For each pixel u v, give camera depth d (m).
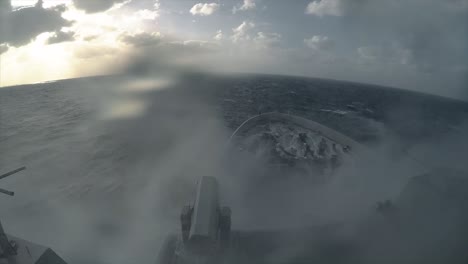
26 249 18.25
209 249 22.39
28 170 51.78
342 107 124.62
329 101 139.50
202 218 23.06
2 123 85.50
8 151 61.50
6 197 42.03
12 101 126.00
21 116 95.44
